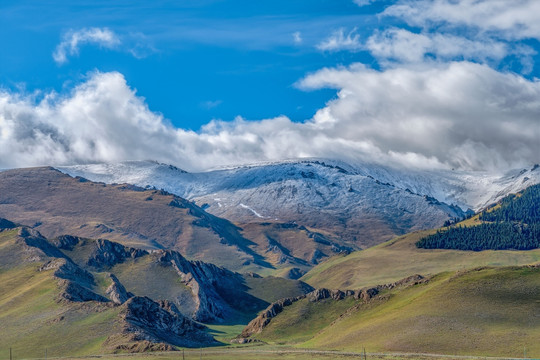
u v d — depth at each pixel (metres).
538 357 176.75
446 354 188.62
